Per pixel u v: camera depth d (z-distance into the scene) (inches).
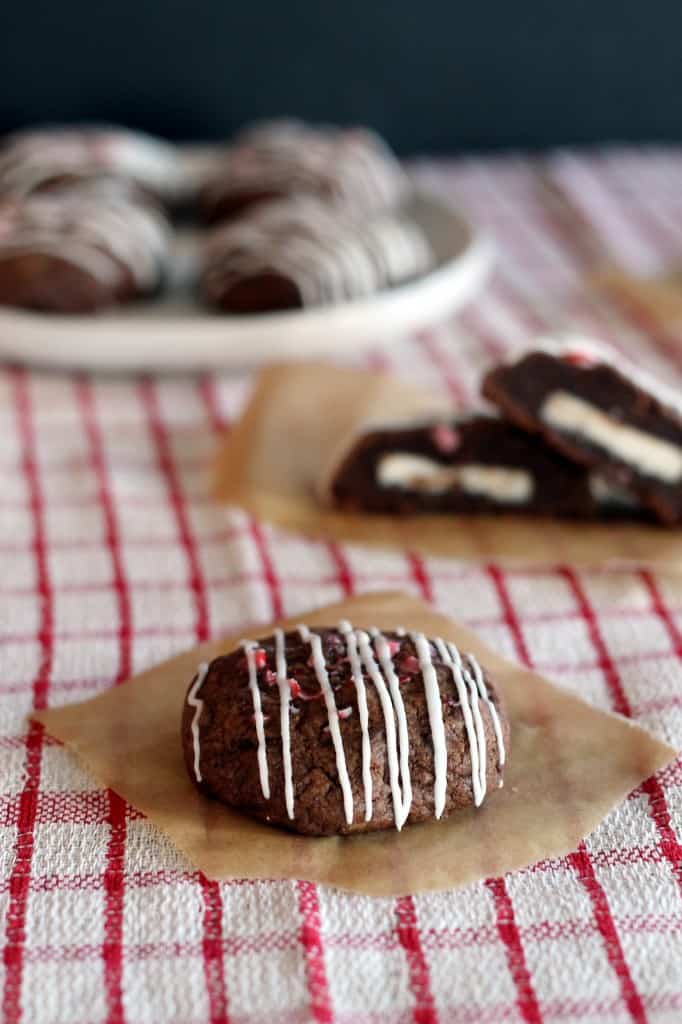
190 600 25.2
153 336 29.6
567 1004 20.5
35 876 21.5
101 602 25.2
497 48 38.4
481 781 21.9
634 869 21.6
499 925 21.1
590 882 21.5
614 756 22.6
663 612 25.1
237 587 25.5
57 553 26.1
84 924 21.1
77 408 29.6
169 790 22.2
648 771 22.4
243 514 26.9
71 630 24.7
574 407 26.5
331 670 22.2
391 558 26.1
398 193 35.2
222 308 30.6
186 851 21.6
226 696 22.2
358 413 28.8
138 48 37.4
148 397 30.0
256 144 35.4
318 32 37.7
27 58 37.1
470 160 39.4
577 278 33.9
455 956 20.8
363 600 24.9
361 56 38.1
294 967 20.7
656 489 26.4
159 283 31.5
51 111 37.8
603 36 38.6
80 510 27.0
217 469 27.9
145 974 20.7
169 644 24.4
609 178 38.3
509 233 35.8
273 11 37.4
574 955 20.8
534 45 38.5
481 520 26.9
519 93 39.1
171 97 38.0
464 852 21.6
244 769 21.7
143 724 23.0
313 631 22.9
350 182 34.2
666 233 35.8
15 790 22.4
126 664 24.1
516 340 31.5
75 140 34.9
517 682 23.5
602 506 26.8
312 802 21.6
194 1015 20.4
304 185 34.0
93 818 22.1
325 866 21.5
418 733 21.8
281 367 29.9
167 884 21.4
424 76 38.5
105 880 21.5
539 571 25.9
